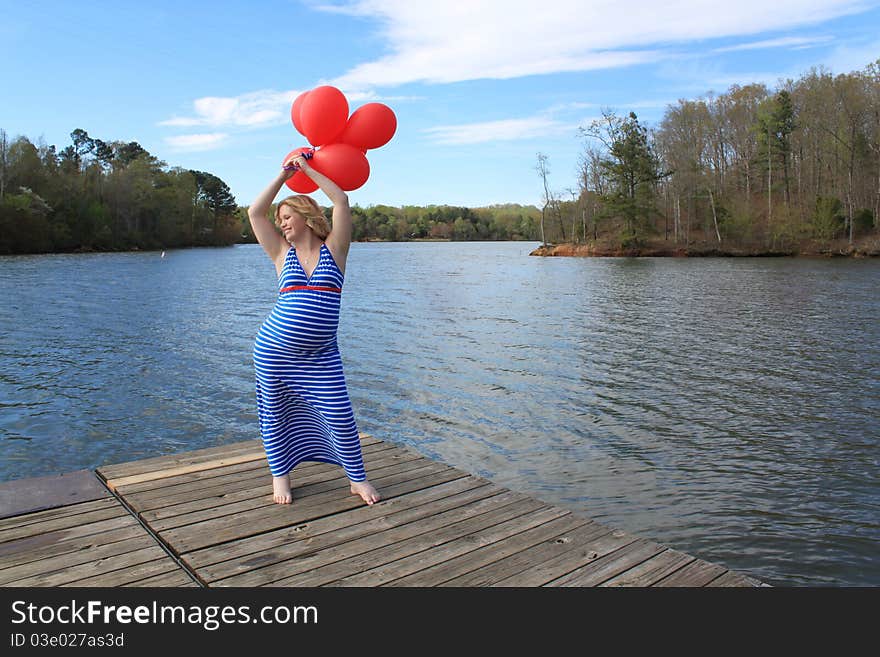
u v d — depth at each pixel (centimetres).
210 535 336
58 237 7044
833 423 889
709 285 3119
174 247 9469
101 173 8500
